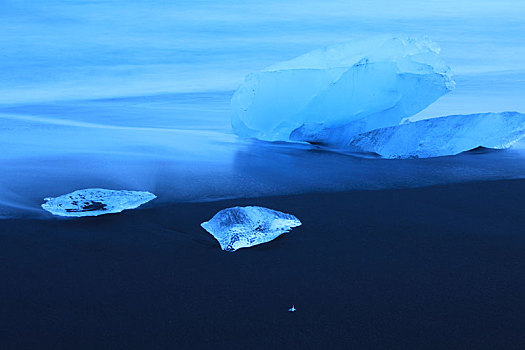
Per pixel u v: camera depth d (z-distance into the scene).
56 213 4.26
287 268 3.38
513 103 8.66
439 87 6.45
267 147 6.45
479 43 15.25
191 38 16.44
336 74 6.43
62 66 13.18
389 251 3.60
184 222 4.12
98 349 2.60
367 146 6.21
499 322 2.78
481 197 4.58
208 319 2.83
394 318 2.82
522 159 5.68
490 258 3.48
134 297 3.06
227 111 8.70
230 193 4.79
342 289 3.12
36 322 2.82
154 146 6.44
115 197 4.52
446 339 2.64
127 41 15.98
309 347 2.60
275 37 16.53
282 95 6.57
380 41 6.54
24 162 5.73
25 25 18.55
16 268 3.40
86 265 3.44
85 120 8.08
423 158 5.90
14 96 10.34
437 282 3.18
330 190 4.85
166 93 10.33
